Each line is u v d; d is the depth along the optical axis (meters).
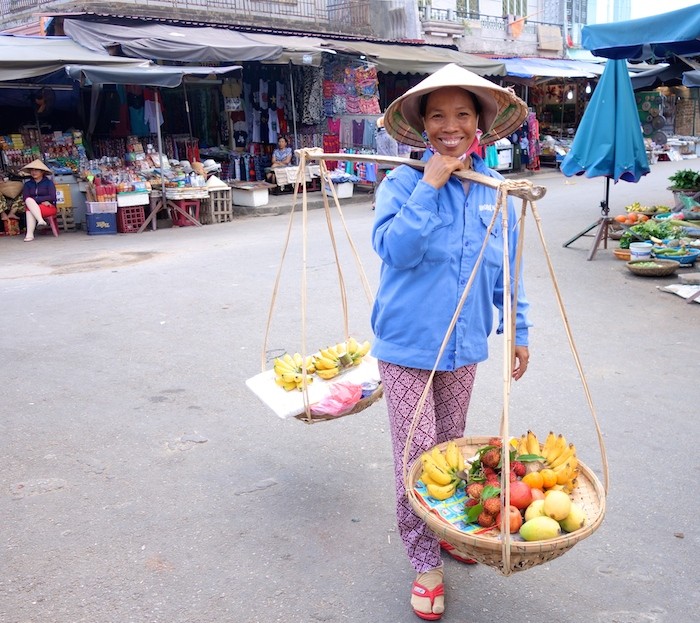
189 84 14.44
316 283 7.54
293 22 17.09
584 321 6.02
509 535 1.95
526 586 2.69
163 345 5.57
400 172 2.39
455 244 2.37
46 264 8.97
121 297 7.09
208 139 15.02
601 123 8.12
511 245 2.56
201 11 15.19
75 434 4.02
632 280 7.40
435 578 2.52
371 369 3.42
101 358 5.30
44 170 11.03
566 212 12.25
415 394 2.47
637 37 7.12
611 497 3.27
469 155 2.41
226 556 2.89
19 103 12.68
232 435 4.00
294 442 3.91
